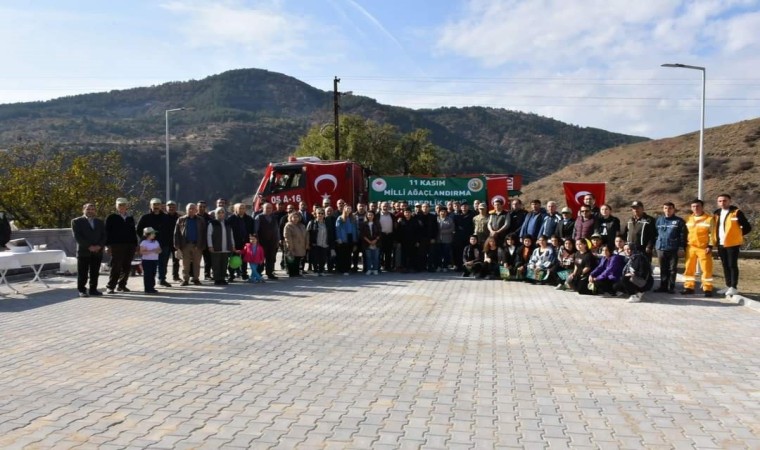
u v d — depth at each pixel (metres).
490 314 12.23
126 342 9.66
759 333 10.51
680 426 6.16
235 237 17.41
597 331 10.63
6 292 15.21
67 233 22.69
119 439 5.77
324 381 7.61
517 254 17.66
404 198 23.55
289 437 5.82
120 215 15.12
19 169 32.34
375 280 17.88
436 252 20.16
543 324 11.23
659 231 15.47
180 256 16.78
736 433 5.98
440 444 5.67
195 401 6.86
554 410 6.60
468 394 7.12
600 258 15.13
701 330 10.75
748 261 27.05
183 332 10.40
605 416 6.43
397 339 9.93
